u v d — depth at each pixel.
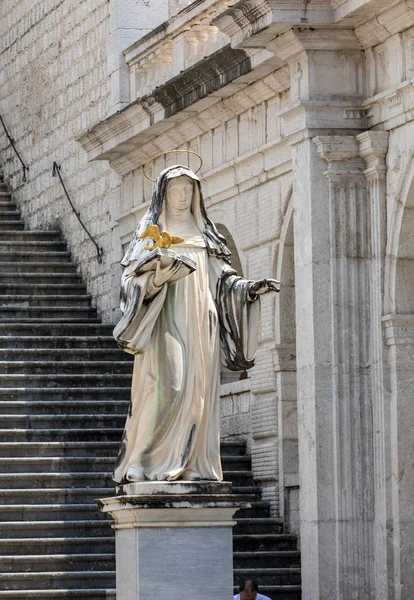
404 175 33.03
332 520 33.44
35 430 39.88
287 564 36.78
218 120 41.34
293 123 34.38
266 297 39.53
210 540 23.92
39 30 55.56
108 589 34.50
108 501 24.23
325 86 34.00
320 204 33.91
